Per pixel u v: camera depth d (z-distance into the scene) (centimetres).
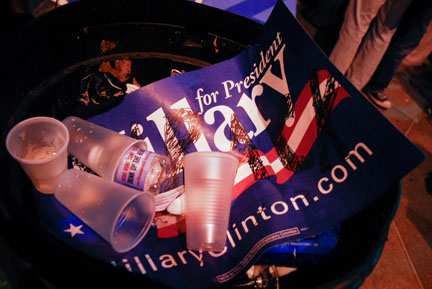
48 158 37
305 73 42
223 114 50
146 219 39
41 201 42
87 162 43
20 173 41
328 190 40
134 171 40
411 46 121
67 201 40
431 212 111
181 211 43
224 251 41
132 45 53
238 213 44
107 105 48
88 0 45
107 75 48
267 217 42
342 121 38
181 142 48
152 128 48
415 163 32
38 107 45
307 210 41
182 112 49
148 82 59
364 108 36
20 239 26
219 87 50
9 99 41
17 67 41
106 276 26
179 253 40
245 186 46
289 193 43
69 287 25
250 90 50
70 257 26
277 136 46
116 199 36
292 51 43
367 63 124
